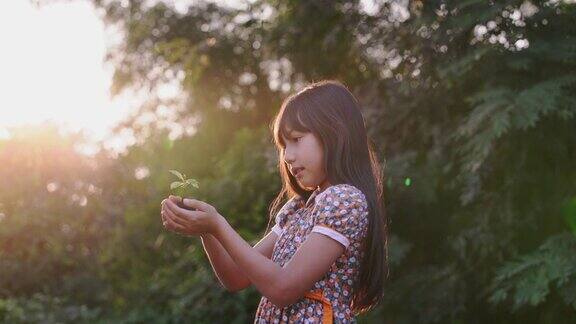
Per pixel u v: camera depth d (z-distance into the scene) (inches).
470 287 235.8
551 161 223.5
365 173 87.7
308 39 269.4
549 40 222.7
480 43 223.9
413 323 236.7
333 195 83.8
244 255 80.7
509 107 204.2
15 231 320.8
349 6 254.4
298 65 282.7
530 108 203.5
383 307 237.8
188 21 328.2
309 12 262.8
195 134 358.0
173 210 82.1
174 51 326.6
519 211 227.5
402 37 241.0
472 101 213.5
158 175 346.6
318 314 82.9
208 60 318.3
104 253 329.7
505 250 230.4
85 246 330.3
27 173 327.6
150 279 320.2
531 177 223.8
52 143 331.0
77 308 298.7
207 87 327.9
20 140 328.2
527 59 214.5
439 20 227.8
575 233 211.0
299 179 87.8
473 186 224.4
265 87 326.3
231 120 347.3
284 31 271.3
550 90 207.8
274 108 332.5
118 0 349.1
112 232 330.6
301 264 81.4
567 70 220.2
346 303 84.7
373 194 87.0
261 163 301.0
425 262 247.4
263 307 87.7
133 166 348.2
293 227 87.9
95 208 331.6
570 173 223.5
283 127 88.4
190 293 287.1
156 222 327.6
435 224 243.9
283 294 80.4
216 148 350.3
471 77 226.5
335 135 86.7
